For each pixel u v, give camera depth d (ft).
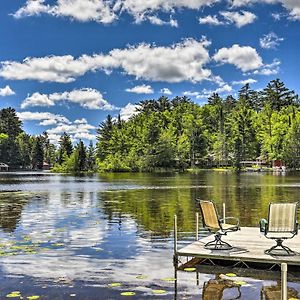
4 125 398.01
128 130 315.99
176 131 329.93
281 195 83.25
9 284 22.77
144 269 25.77
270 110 336.70
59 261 27.66
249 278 23.85
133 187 113.70
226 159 311.47
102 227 41.70
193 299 20.40
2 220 46.98
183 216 50.14
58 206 62.95
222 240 30.40
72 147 367.04
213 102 432.66
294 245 28.68
